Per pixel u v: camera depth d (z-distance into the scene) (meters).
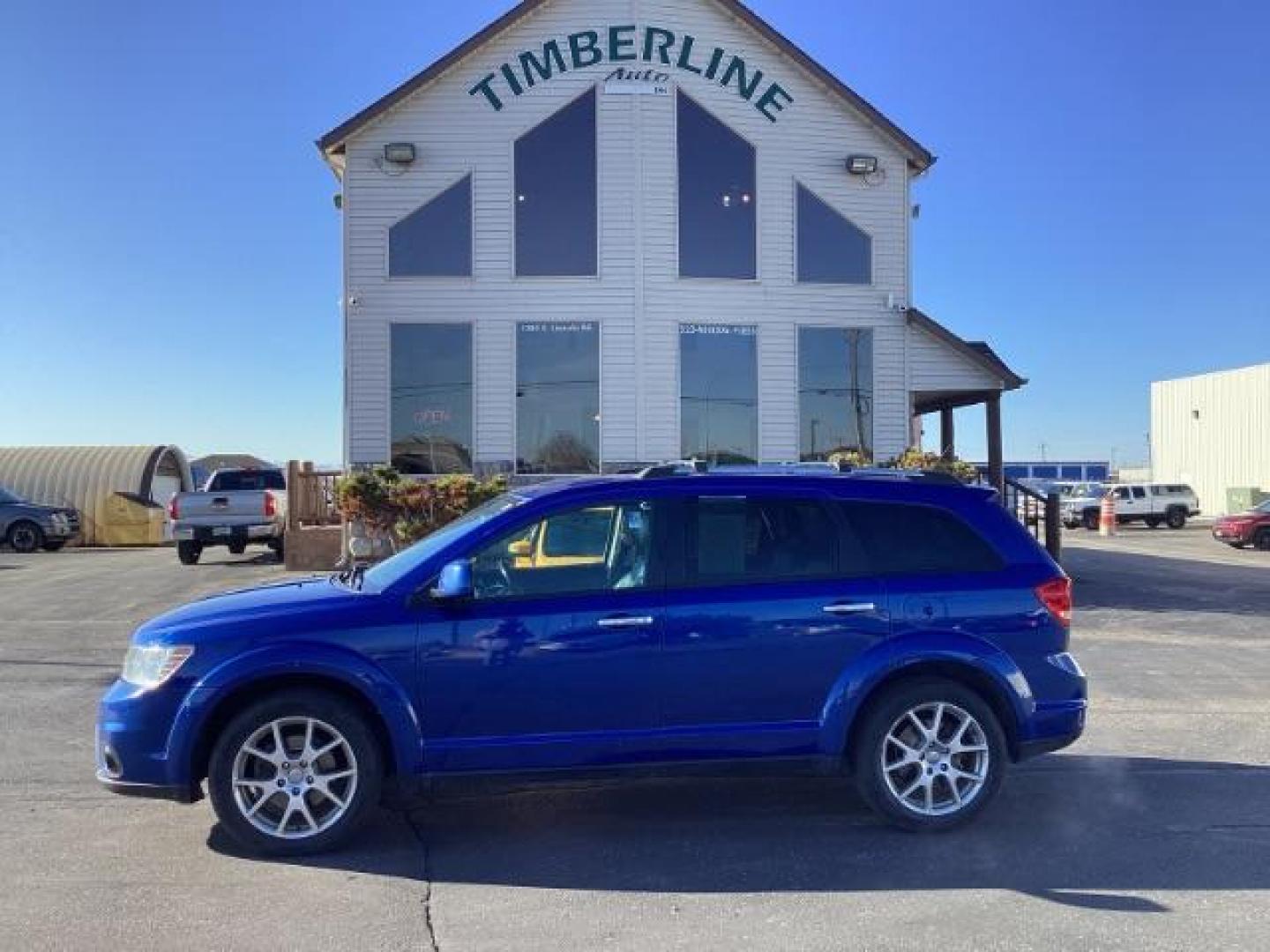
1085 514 43.19
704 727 5.43
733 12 17.00
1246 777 6.76
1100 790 6.48
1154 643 11.90
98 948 4.23
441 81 16.77
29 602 14.77
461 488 13.96
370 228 16.62
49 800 6.17
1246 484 47.09
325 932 4.39
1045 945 4.29
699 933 4.39
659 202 16.95
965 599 5.70
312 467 19.17
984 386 17.69
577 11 16.91
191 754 5.14
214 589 16.11
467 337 16.72
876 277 17.56
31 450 36.78
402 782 5.25
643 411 16.81
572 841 5.52
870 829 5.71
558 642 5.33
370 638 5.23
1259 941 4.32
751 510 5.70
